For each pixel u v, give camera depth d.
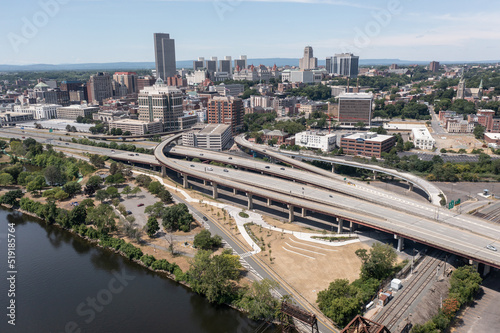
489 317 191.38
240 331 187.25
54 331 184.88
